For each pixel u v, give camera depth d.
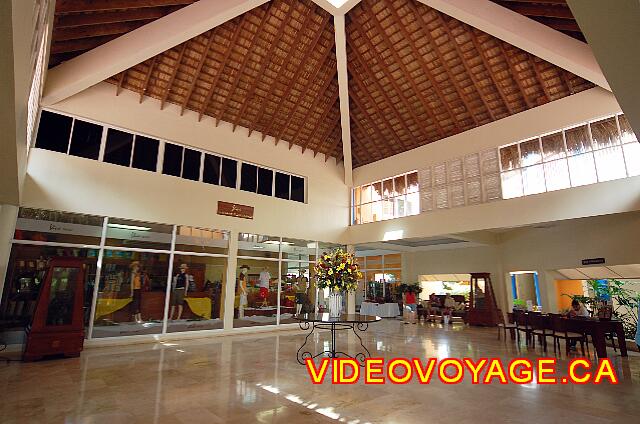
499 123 8.93
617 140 7.20
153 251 8.38
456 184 9.68
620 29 2.26
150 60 8.00
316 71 9.57
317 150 12.01
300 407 3.85
